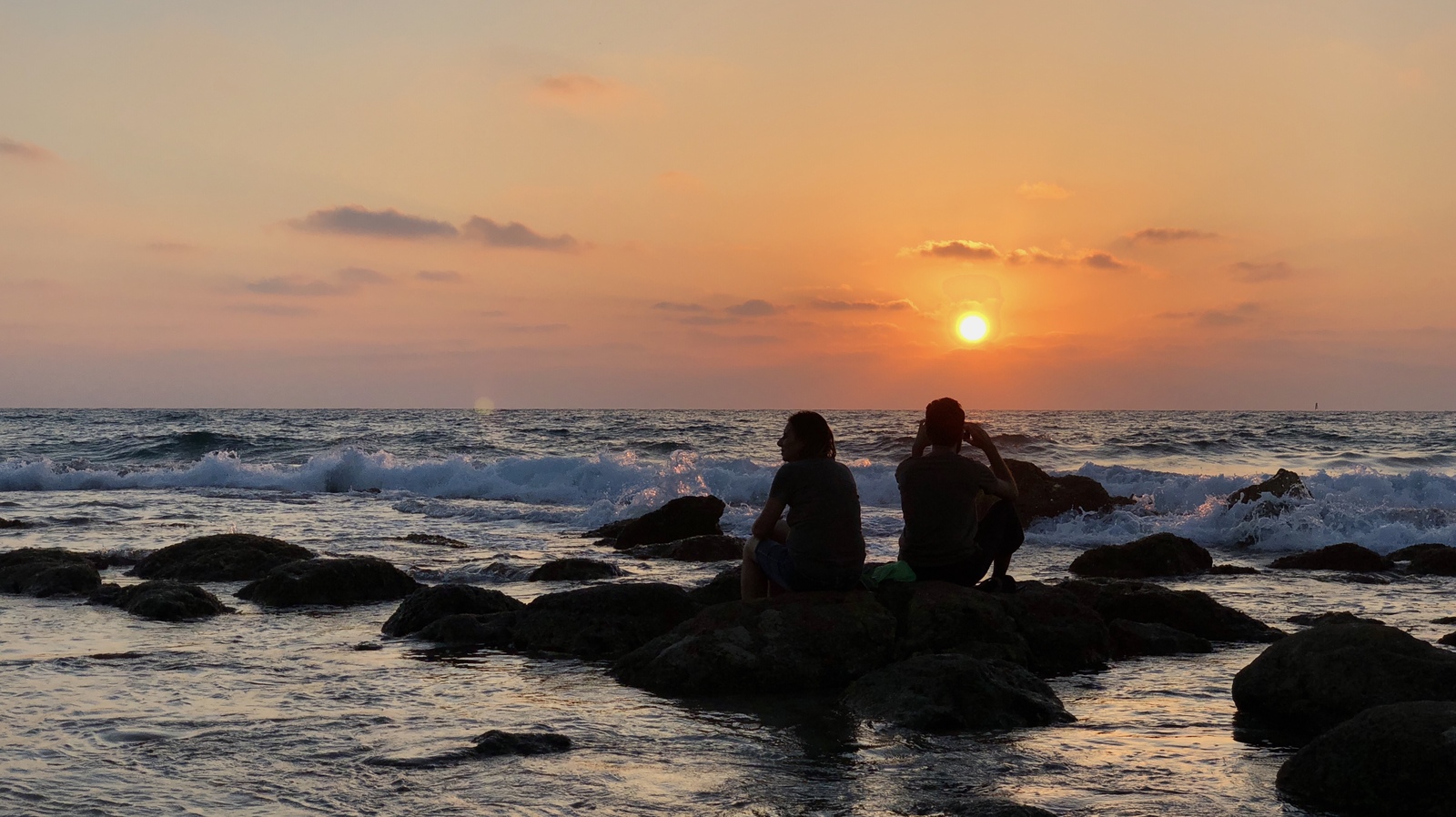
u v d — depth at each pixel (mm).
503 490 23453
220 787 4516
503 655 7691
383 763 4891
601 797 4434
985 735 5516
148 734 5367
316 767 4828
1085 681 6969
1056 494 17641
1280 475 17469
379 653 7699
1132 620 8578
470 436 48156
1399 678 5559
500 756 5031
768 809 4289
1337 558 13125
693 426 62844
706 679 6531
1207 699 6426
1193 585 11703
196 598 9289
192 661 7270
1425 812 4215
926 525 7512
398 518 18781
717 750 5199
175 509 19547
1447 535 15164
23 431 52219
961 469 7523
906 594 7254
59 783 4535
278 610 9664
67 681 6574
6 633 8234
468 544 15320
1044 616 7512
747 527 17422
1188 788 4621
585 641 7773
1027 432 51875
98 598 9695
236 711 5887
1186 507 19750
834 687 6660
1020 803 4316
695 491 20656
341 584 10102
